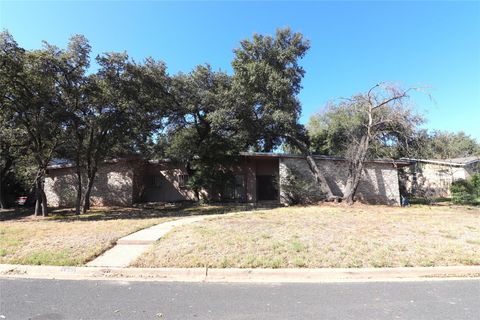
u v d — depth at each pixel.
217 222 11.65
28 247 8.21
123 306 4.94
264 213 14.84
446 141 25.55
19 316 4.59
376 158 23.05
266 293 5.51
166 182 26.75
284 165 22.56
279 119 20.22
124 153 23.81
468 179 23.12
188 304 5.02
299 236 8.99
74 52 16.53
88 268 6.77
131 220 13.07
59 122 17.16
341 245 8.06
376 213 14.91
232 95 21.52
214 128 22.77
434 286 5.86
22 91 16.34
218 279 6.34
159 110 21.80
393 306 4.91
